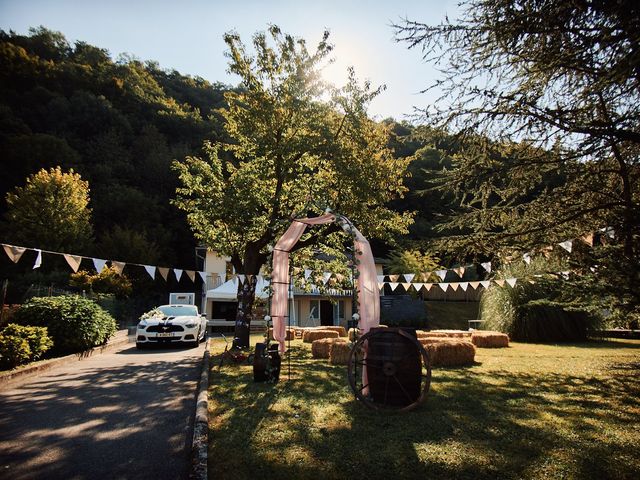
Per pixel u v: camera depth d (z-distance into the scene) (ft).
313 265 44.88
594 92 17.03
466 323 93.45
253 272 41.34
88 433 14.24
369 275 20.22
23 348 26.50
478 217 25.43
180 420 15.97
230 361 31.04
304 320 86.17
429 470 10.36
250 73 41.14
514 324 53.72
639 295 17.99
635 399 18.02
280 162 40.91
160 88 221.05
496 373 25.71
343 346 29.50
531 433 13.23
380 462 10.89
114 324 46.09
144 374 26.66
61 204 108.88
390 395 16.75
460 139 21.89
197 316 48.01
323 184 43.55
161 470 10.98
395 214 45.80
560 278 23.41
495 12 17.66
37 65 178.19
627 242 18.66
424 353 16.38
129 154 171.42
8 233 102.73
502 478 9.90
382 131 46.37
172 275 147.13
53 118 164.25
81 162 154.92
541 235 23.49
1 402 18.72
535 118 20.26
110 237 127.13
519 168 22.52
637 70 15.76
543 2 16.15
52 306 34.30
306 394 19.20
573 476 9.95
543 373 25.67
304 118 41.52
